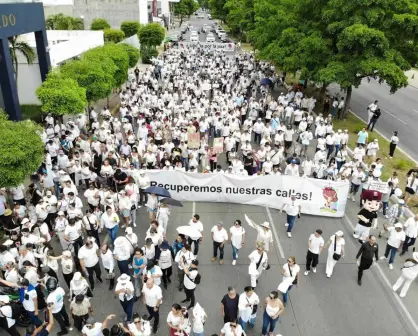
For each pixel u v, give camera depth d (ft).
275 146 60.03
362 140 67.00
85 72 69.82
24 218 35.83
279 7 120.47
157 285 29.76
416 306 34.47
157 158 56.13
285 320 32.19
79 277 28.48
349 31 75.82
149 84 106.52
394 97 119.14
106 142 57.82
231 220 47.14
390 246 38.37
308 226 46.39
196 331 26.96
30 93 85.10
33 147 39.04
